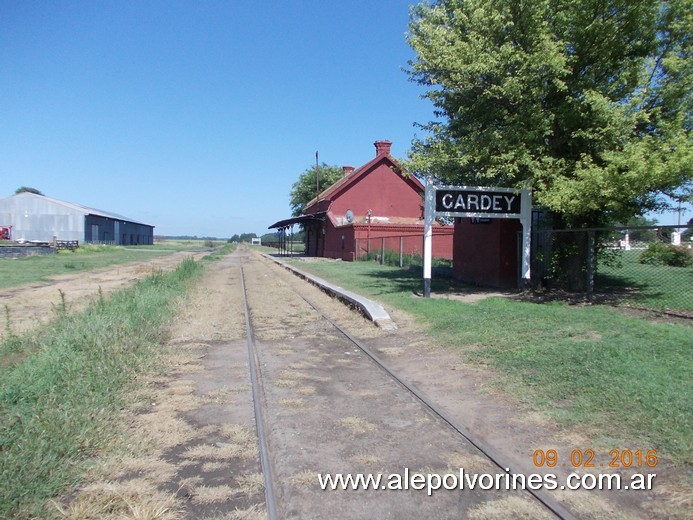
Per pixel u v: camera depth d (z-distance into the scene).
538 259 14.10
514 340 8.00
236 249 83.38
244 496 3.88
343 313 12.51
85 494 3.80
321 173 70.38
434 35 12.77
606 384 5.61
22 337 8.42
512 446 4.70
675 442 4.28
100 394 5.62
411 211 40.16
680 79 10.69
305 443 4.86
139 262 35.47
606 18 11.09
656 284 13.68
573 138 11.77
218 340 9.57
